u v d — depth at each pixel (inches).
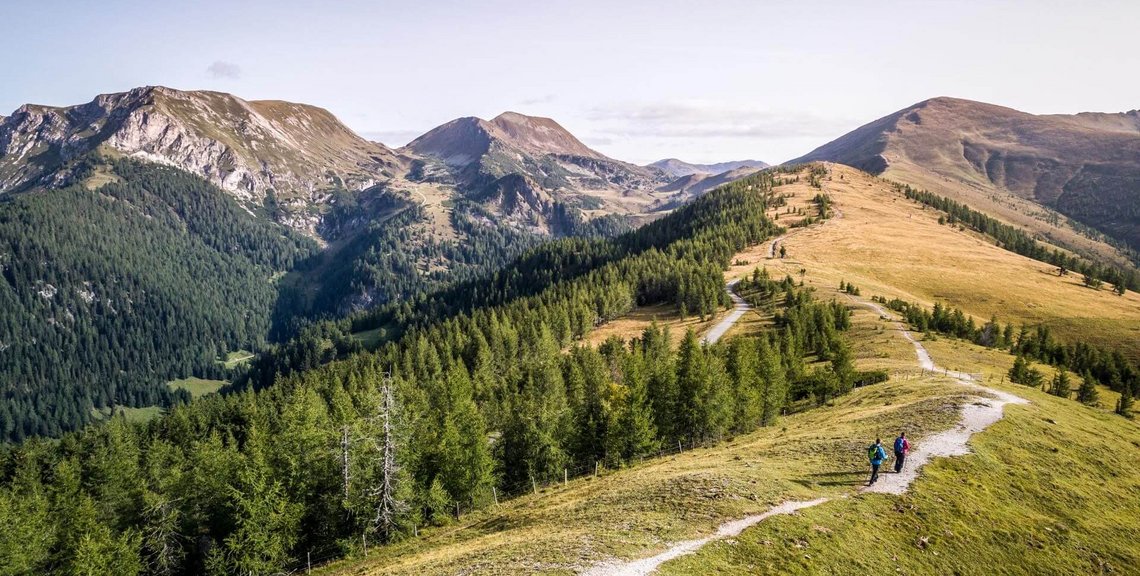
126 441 4640.8
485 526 1744.6
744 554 1033.5
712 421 2586.1
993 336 4549.7
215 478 2127.2
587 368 3705.7
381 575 1252.5
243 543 1886.1
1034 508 1288.1
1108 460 1565.0
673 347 4906.5
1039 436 1656.0
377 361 6501.0
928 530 1159.6
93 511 2230.6
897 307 5334.6
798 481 1374.3
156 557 2079.2
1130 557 1149.1
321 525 2082.9
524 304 7057.1
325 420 3233.3
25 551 2089.1
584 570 984.3
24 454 4702.3
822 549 1058.1
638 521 1202.0
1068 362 4485.7
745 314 5654.5
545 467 2477.9
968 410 1814.7
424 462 2320.4
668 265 7411.4
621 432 2502.5
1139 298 7214.6
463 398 3452.3
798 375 3304.6
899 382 2716.5
